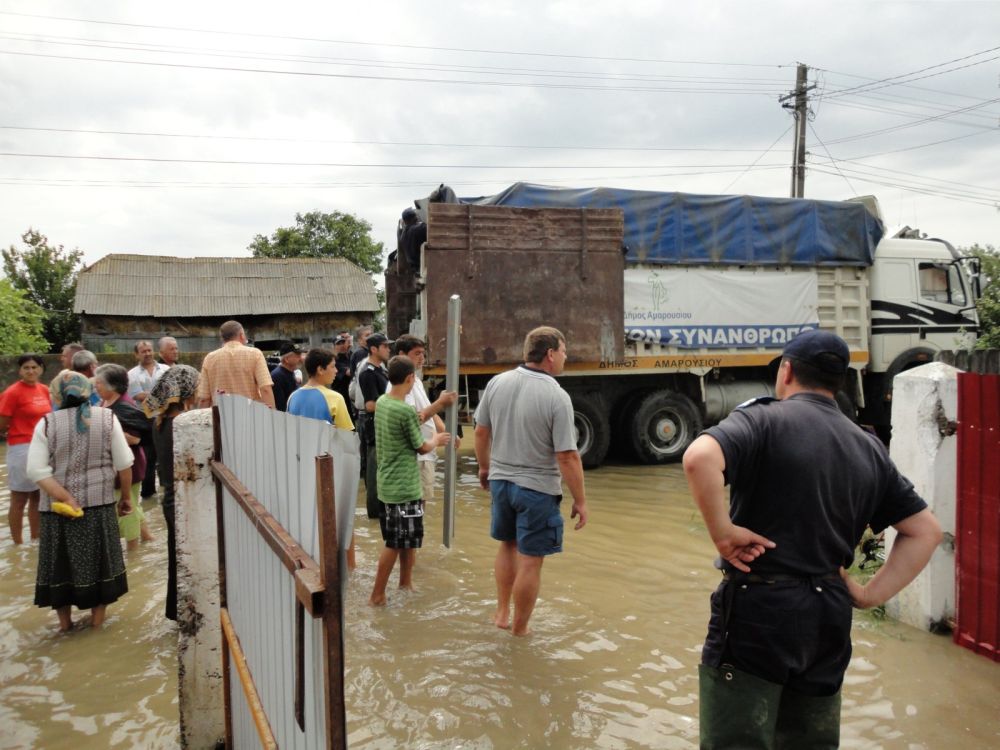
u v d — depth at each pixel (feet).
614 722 11.12
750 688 7.29
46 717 11.57
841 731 10.72
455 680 12.40
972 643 13.26
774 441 7.29
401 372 15.97
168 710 11.78
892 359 35.76
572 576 17.89
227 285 88.33
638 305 30.99
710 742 7.49
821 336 7.81
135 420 20.03
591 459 31.40
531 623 14.93
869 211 35.29
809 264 33.65
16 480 21.26
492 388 14.52
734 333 32.55
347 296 90.33
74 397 14.75
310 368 17.60
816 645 7.23
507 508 14.19
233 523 9.30
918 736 10.59
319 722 5.22
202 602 10.42
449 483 19.39
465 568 18.54
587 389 32.63
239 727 9.21
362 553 19.94
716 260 31.99
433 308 27.96
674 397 32.60
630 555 19.58
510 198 29.60
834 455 7.30
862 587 7.60
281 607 6.52
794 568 7.20
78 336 96.68
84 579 14.74
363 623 14.90
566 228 29.22
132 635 14.78
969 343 36.29
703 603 16.10
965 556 13.41
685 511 24.40
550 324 29.07
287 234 114.11
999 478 12.76
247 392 20.44
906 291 35.83
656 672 12.77
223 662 9.95
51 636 14.76
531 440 13.83
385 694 11.94
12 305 58.39
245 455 8.79
